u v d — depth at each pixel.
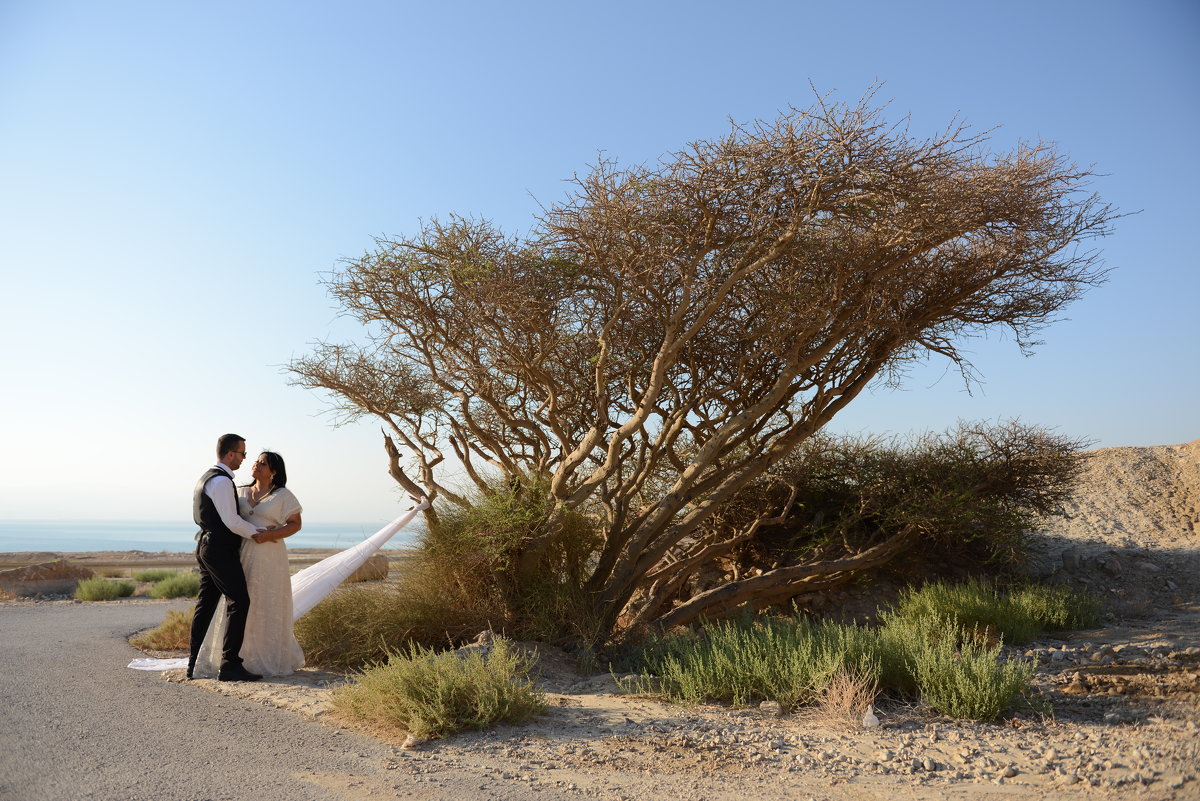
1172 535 15.50
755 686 6.42
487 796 3.98
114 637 9.84
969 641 8.70
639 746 4.98
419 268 8.73
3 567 29.12
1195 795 3.77
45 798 3.71
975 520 11.09
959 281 8.84
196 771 4.25
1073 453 11.80
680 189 7.34
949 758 4.72
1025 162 7.59
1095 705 5.91
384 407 9.88
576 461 8.74
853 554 11.55
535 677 7.33
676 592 12.54
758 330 8.60
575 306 9.07
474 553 8.80
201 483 6.88
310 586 8.07
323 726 5.38
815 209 7.20
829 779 4.34
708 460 9.02
